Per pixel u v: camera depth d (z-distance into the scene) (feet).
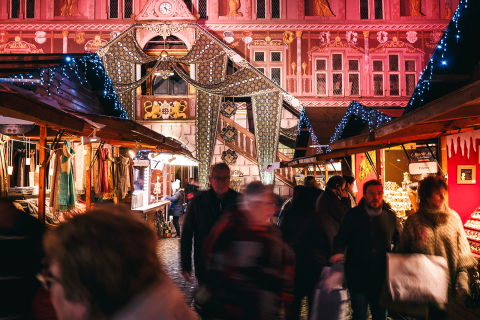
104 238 3.10
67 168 20.89
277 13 60.64
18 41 58.34
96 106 33.65
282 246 8.23
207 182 56.90
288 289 8.15
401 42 60.03
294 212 11.41
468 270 9.82
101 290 3.05
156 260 3.39
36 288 10.57
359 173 30.19
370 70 59.98
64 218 3.38
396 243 11.19
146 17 57.62
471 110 10.91
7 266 10.21
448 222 9.99
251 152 58.29
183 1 57.93
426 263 9.59
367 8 60.59
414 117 11.21
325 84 60.13
